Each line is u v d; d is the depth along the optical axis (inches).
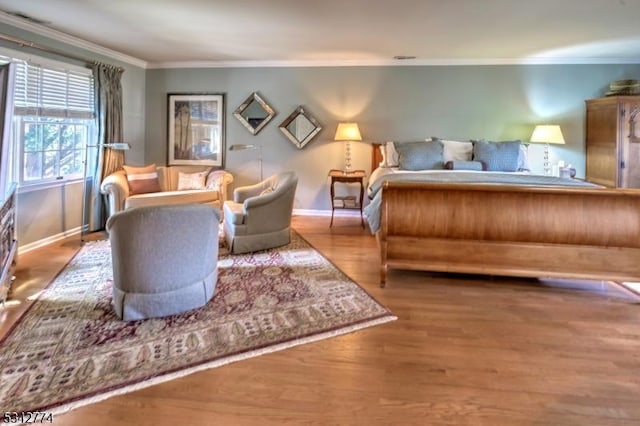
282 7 132.2
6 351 82.4
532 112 214.5
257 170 236.4
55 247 164.6
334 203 227.5
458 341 89.5
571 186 121.8
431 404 67.8
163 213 93.0
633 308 108.3
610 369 78.7
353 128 212.1
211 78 231.9
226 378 74.7
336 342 88.5
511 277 133.0
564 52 194.9
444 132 221.0
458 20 144.6
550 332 94.1
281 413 65.2
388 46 185.9
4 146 110.8
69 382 72.4
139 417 63.9
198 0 126.1
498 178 142.9
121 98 205.9
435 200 120.0
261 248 160.1
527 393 71.0
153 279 96.3
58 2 129.4
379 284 125.0
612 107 190.4
